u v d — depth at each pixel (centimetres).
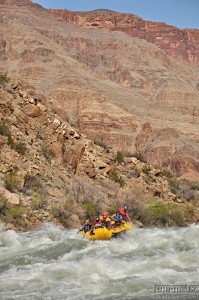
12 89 7094
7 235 4041
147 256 3472
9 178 5175
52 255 3547
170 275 2964
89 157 6981
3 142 5812
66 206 5178
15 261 3366
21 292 2661
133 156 8931
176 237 4256
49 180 5844
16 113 6569
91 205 5462
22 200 5038
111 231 4294
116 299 2566
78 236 4334
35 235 4334
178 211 6144
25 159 5862
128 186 6919
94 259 3319
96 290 2703
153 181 7738
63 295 2620
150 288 2730
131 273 3016
